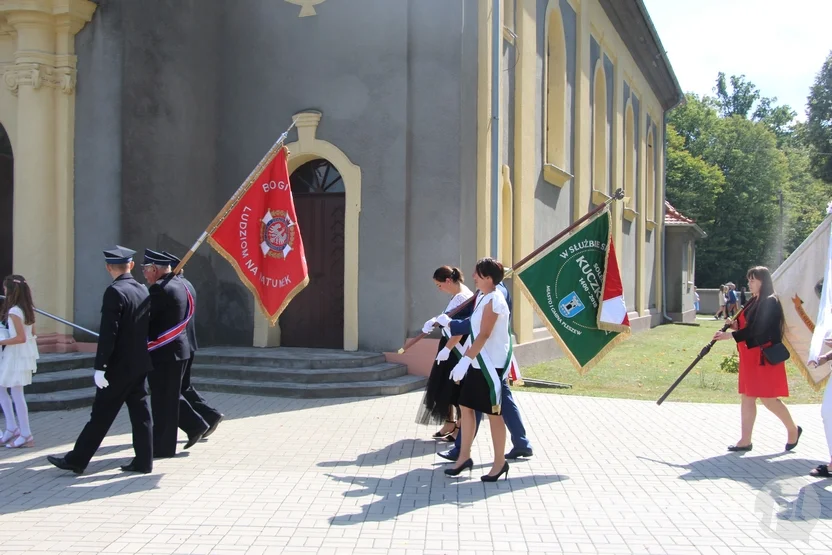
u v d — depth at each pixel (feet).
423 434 26.91
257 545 16.06
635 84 84.99
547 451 24.95
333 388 33.47
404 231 38.50
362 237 39.24
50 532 16.78
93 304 37.11
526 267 24.48
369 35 39.42
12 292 24.35
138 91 37.86
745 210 182.70
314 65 40.52
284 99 41.14
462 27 38.37
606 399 35.35
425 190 38.52
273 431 27.20
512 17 44.42
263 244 25.03
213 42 42.06
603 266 25.03
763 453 25.02
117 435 26.63
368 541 16.35
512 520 17.87
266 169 25.14
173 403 23.29
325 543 16.21
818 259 26.21
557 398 35.47
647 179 96.27
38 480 20.88
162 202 38.93
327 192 41.06
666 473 22.33
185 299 23.68
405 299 38.52
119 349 21.06
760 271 24.97
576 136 59.16
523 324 46.96
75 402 30.50
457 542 16.35
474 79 39.09
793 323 26.30
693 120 194.49
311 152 40.22
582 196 60.59
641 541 16.57
